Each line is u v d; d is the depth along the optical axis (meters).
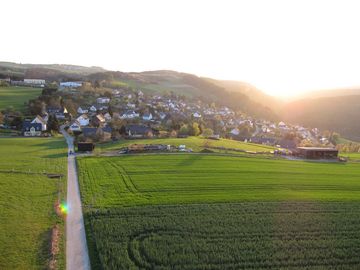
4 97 161.62
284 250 32.69
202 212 41.44
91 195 45.91
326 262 30.95
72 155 73.31
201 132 131.88
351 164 82.44
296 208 44.59
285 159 83.38
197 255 30.92
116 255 30.28
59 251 30.81
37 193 45.81
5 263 28.41
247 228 37.25
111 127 115.50
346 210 44.66
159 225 36.91
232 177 59.31
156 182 53.78
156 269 28.44
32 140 93.69
